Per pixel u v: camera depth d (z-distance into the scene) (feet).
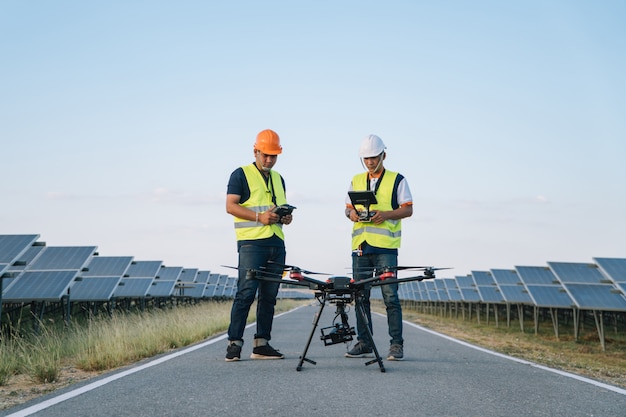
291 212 23.99
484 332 73.36
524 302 81.41
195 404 14.52
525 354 35.70
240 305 23.88
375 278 20.12
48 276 51.37
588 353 56.08
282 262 24.77
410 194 25.82
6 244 45.80
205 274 138.72
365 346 25.22
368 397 15.61
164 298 106.11
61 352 31.94
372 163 25.39
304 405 14.43
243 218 24.29
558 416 13.87
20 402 17.39
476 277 108.47
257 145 24.80
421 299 148.05
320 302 21.01
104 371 25.13
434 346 33.53
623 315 86.84
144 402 14.84
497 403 15.25
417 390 16.87
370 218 24.44
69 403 14.94
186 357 26.02
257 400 15.03
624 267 61.05
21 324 54.95
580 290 62.59
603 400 16.24
